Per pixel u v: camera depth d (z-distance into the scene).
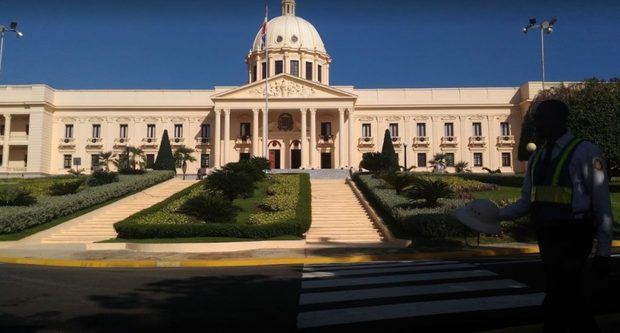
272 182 31.78
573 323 3.59
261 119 59.81
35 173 57.62
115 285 8.55
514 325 5.24
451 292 6.99
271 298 7.10
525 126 33.69
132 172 36.94
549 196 3.66
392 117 61.28
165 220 19.30
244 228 17.19
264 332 5.29
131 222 18.33
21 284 8.76
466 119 61.09
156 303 6.89
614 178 41.78
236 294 7.51
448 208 19.45
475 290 7.09
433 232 16.75
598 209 3.51
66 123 61.06
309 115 59.47
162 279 9.28
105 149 60.41
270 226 17.50
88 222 22.98
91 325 5.73
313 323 5.58
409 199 22.70
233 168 29.83
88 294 7.68
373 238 19.33
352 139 56.72
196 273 10.39
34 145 58.19
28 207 21.16
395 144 60.78
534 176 3.86
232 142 59.72
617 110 29.17
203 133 61.09
